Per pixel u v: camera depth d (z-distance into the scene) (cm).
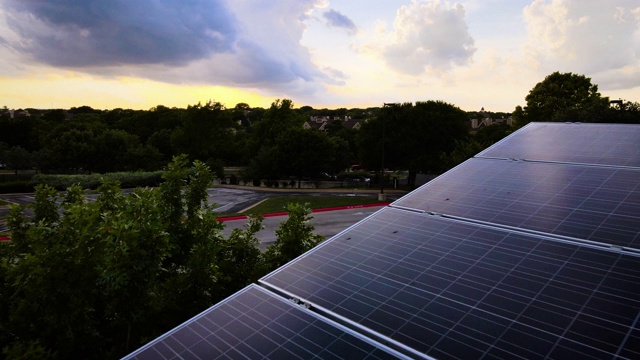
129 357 538
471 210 848
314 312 586
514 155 1146
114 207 1091
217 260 1104
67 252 757
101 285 817
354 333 524
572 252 629
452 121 5775
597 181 866
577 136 1196
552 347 455
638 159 943
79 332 791
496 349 467
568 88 5644
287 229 1197
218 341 553
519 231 726
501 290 570
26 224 1003
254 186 6241
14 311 754
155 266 782
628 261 580
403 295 598
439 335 505
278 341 536
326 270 705
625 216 703
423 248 723
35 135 9694
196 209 1054
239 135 10600
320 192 5456
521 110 6147
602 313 489
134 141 8375
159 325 897
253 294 661
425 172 5841
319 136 6253
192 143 8512
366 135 6125
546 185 896
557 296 536
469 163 1135
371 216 904
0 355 754
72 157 6862
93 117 13162
